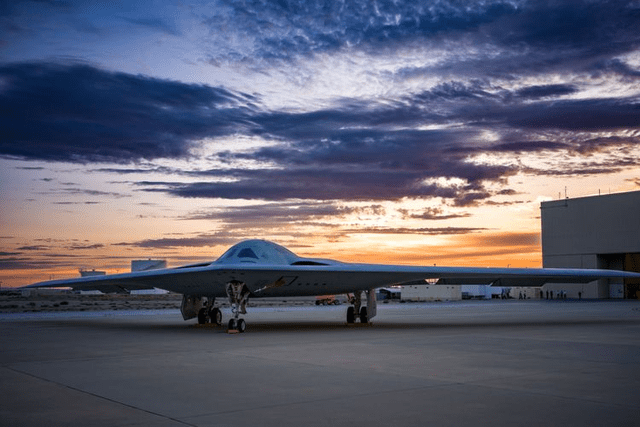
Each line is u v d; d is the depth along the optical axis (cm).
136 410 662
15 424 603
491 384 814
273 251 2094
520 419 610
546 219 7869
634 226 6912
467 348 1274
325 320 2581
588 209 7406
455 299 8262
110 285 2356
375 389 779
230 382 841
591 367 976
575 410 650
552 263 7756
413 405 679
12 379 888
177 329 1994
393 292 10394
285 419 615
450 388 784
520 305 5038
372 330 1861
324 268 1869
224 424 596
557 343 1388
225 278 1831
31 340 1548
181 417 627
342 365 1008
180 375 910
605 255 7544
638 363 1027
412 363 1030
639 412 640
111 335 1711
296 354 1174
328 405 681
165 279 1986
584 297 7744
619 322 2278
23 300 9169
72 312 3719
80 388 805
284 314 3281
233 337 1609
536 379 855
